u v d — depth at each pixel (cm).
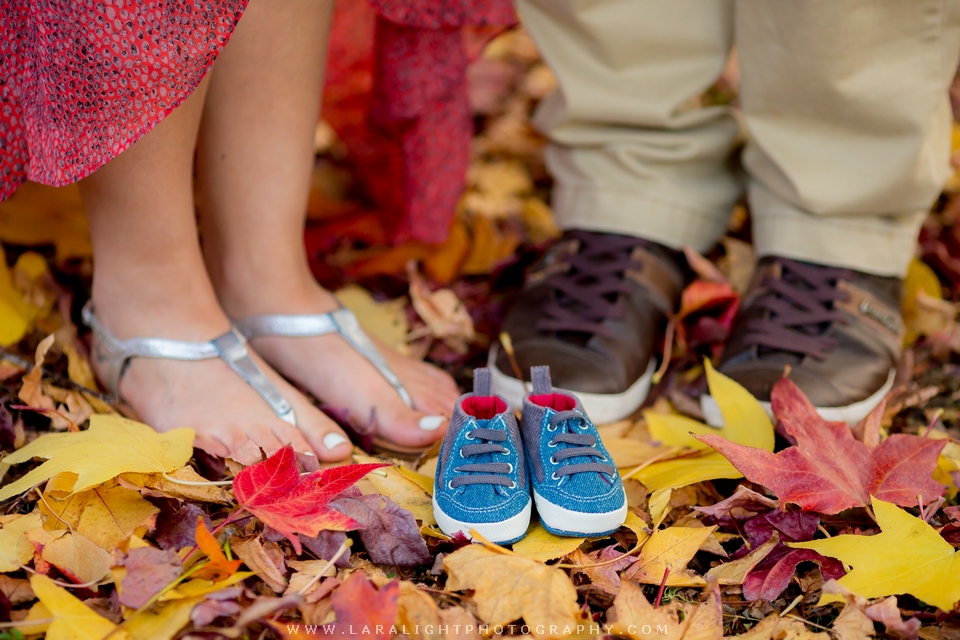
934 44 118
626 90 145
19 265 142
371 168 182
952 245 183
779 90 129
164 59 91
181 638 74
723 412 114
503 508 93
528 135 246
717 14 138
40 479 89
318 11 111
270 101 113
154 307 113
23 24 94
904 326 153
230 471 101
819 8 116
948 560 87
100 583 85
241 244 124
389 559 92
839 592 83
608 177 151
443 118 153
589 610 89
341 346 126
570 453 97
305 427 113
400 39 143
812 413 108
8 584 85
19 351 131
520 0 148
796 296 133
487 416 109
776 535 96
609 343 131
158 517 94
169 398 113
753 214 148
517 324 140
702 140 150
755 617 91
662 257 148
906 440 104
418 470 113
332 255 179
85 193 108
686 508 107
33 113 94
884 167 127
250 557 88
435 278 174
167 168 105
